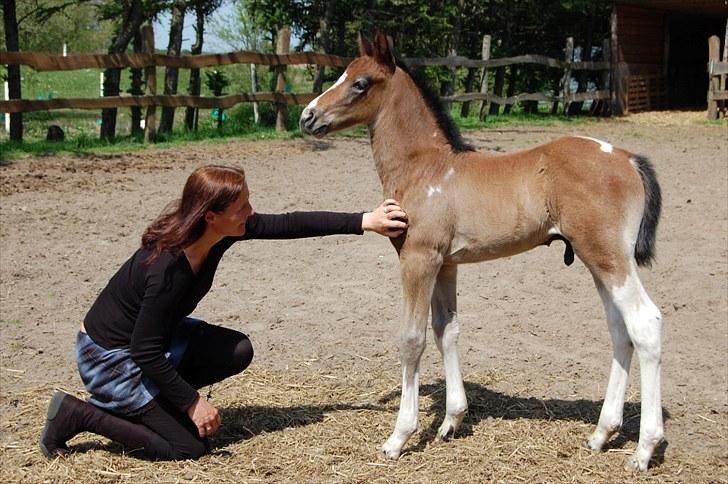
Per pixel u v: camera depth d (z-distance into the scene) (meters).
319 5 19.42
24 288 6.52
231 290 6.61
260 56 14.87
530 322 5.89
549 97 18.81
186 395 3.58
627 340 3.75
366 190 10.35
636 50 20.59
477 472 3.62
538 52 23.05
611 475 3.63
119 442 3.71
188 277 3.54
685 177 11.13
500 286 6.75
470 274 7.10
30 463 3.67
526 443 3.92
